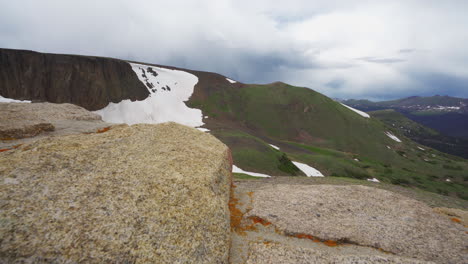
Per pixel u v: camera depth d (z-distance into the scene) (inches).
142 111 5551.2
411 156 6008.9
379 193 781.3
